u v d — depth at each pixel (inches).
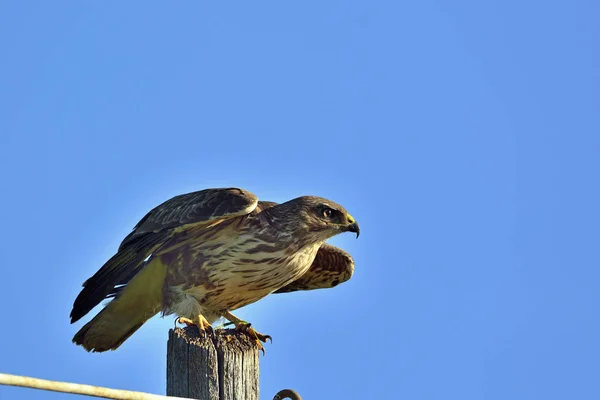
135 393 333.1
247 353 405.4
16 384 307.0
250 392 402.6
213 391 395.5
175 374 402.6
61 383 315.6
